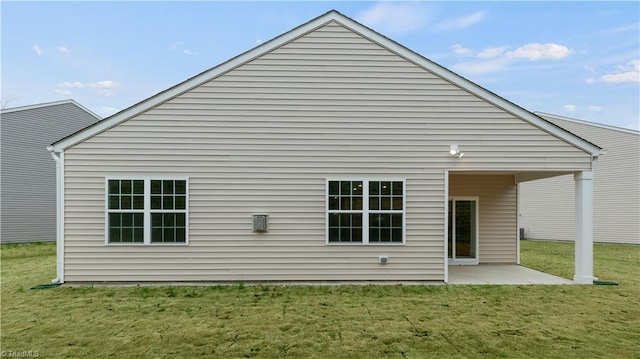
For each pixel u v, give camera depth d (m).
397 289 7.38
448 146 8.01
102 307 6.11
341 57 8.02
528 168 7.96
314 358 4.20
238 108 7.89
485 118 8.03
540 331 5.08
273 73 7.95
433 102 8.03
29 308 6.05
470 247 10.77
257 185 7.88
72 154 7.65
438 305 6.27
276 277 7.81
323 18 8.02
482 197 10.80
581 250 7.99
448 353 4.36
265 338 4.78
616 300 6.61
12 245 16.70
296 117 7.95
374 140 7.99
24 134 17.89
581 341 4.73
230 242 7.82
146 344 4.59
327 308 6.07
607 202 18.17
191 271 7.73
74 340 4.71
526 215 20.78
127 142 7.73
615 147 18.03
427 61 8.03
